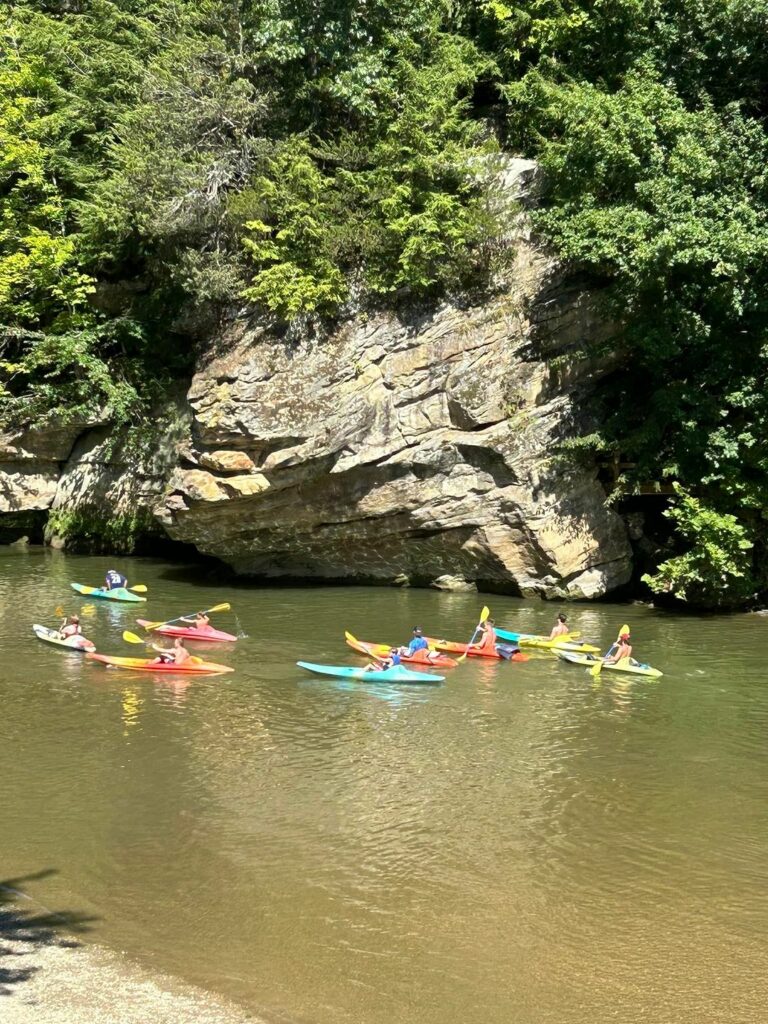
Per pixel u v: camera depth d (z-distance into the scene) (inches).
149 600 994.1
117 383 1258.6
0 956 346.6
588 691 693.3
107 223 1130.0
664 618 915.4
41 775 527.2
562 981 342.6
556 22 1059.3
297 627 872.3
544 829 466.3
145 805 488.7
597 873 423.2
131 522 1284.4
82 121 1248.8
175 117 1049.5
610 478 1005.2
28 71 1241.4
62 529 1341.0
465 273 989.8
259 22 1075.9
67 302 1241.4
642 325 912.3
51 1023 303.3
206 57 1090.1
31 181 1229.7
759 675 730.8
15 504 1348.4
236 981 336.2
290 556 1087.0
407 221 967.0
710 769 544.4
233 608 952.9
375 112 1030.4
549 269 980.6
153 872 418.6
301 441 950.4
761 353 875.4
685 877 420.5
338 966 348.2
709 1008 328.5
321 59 1083.3
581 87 971.3
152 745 575.2
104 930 369.4
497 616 917.8
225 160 1049.5
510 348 976.9
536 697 679.1
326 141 1078.4
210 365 982.4
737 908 394.6
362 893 402.9
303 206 980.6
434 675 714.8
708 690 693.9
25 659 764.6
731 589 924.0
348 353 981.2
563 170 943.7
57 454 1349.7
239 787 513.3
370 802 495.8
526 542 978.1
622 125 898.1
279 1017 315.3
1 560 1258.0
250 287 992.9
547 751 571.8
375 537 1036.5
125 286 1273.4
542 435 967.0
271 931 371.6
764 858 439.2
